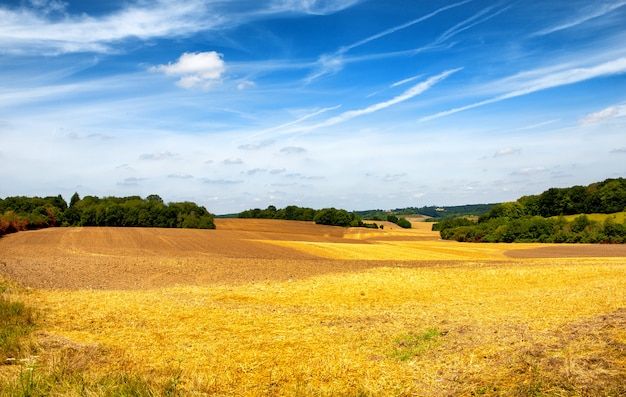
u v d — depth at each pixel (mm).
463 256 45625
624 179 69812
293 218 117812
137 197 102000
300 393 6488
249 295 17109
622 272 21188
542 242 66250
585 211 71625
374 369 7430
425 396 6160
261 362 8070
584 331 7922
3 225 58719
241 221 95375
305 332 10344
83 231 63438
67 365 7496
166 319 11930
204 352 8758
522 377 6168
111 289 19875
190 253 42281
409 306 14266
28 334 9547
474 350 7793
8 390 6363
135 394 6375
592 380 5668
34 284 20516
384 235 84375
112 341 9586
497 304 13570
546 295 14703
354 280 20172
